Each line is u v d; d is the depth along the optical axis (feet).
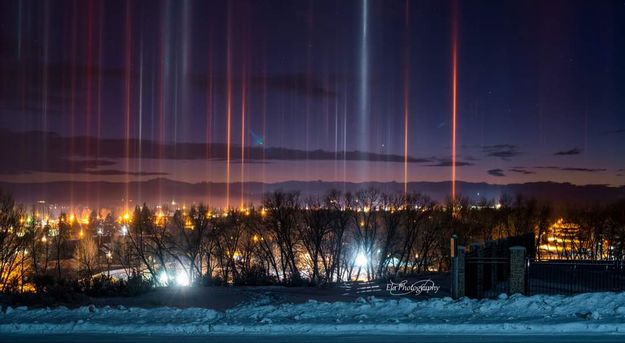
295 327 43.60
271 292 79.10
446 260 188.85
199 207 175.63
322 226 173.99
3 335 43.83
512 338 38.68
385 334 41.14
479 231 201.05
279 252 186.60
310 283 103.45
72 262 192.54
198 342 40.52
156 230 176.76
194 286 92.89
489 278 68.64
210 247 174.19
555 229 209.87
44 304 66.28
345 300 69.00
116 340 41.65
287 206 175.42
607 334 39.24
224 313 49.73
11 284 121.39
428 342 38.40
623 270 67.72
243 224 177.68
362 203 182.80
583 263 65.67
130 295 78.54
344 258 181.16
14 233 164.55
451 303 48.52
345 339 40.04
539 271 75.72
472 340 38.52
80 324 45.68
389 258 181.68
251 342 40.06
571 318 42.45
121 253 186.80
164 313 49.39
